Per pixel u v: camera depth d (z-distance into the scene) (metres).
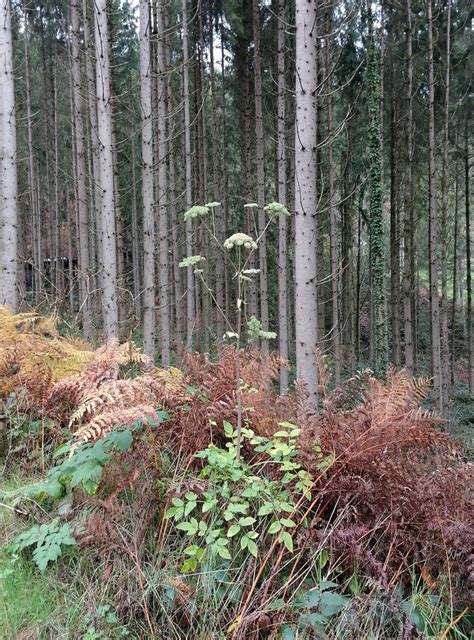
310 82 3.75
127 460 2.39
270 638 1.81
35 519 2.43
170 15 11.56
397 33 11.27
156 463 2.33
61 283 16.30
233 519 2.25
